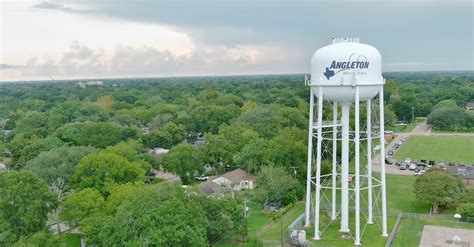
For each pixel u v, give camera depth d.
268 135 115.06
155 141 120.75
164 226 44.09
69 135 113.25
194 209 48.72
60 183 73.25
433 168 76.94
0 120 183.12
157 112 167.50
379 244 53.19
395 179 90.81
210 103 188.38
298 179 81.19
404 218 65.31
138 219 44.91
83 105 186.38
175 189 53.31
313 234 56.53
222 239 56.50
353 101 55.50
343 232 56.81
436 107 174.12
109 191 62.50
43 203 52.38
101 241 46.88
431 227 61.19
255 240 55.62
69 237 60.97
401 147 127.12
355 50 52.75
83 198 56.97
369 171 57.66
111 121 153.75
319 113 54.34
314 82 54.97
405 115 180.88
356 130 52.62
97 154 73.94
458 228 60.72
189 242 44.25
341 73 52.84
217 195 70.25
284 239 56.94
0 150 111.94
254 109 140.88
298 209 71.75
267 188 73.06
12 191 50.34
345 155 56.19
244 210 61.06
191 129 146.50
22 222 50.06
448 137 143.62
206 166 103.06
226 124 141.00
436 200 67.81
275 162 84.31
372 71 53.25
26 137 116.50
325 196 74.12
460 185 70.62
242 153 92.94
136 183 62.66
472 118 158.62
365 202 73.19
